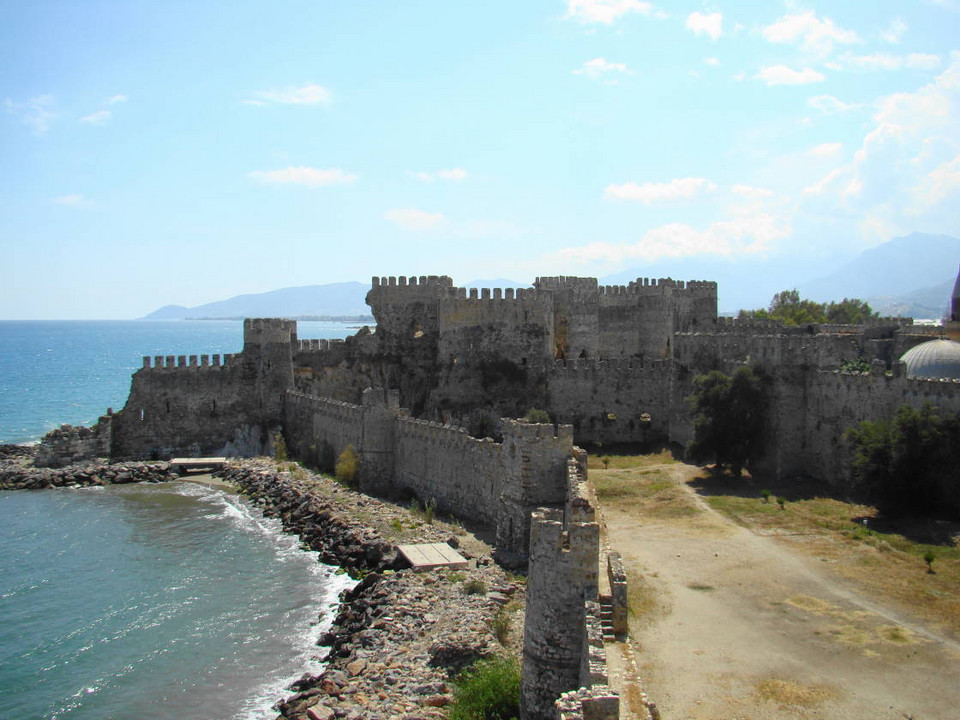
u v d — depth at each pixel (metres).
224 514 91.44
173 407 121.44
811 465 77.94
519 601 56.34
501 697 41.38
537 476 62.59
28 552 79.38
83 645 58.66
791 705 35.06
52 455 113.94
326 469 105.38
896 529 60.41
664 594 48.41
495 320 117.88
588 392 108.50
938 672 38.12
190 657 56.16
